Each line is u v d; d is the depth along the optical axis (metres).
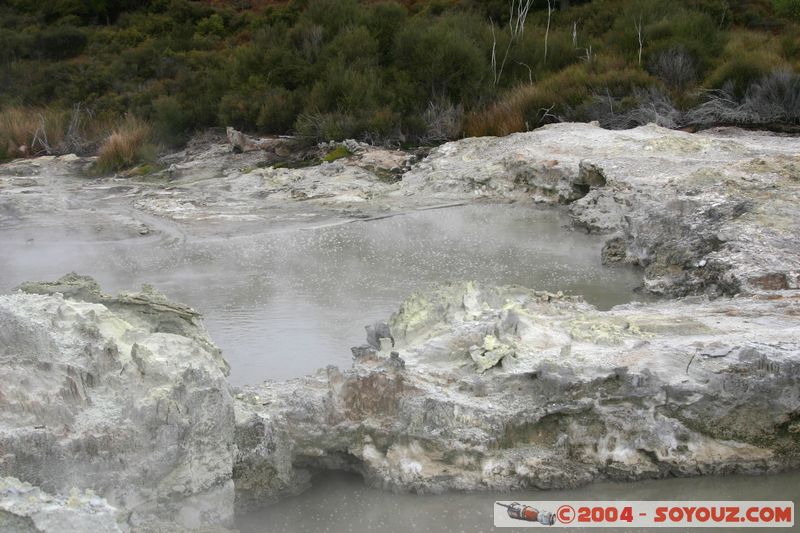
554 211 12.32
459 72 18.66
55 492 4.00
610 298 8.45
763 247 8.32
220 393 4.59
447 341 5.49
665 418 5.15
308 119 17.47
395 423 5.06
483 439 4.96
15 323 4.27
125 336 4.77
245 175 15.24
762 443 5.23
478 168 13.84
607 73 17.91
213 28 27.12
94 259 10.32
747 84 17.08
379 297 8.57
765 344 5.43
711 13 22.53
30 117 20.78
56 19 29.64
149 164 17.16
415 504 4.88
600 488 5.04
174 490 4.35
